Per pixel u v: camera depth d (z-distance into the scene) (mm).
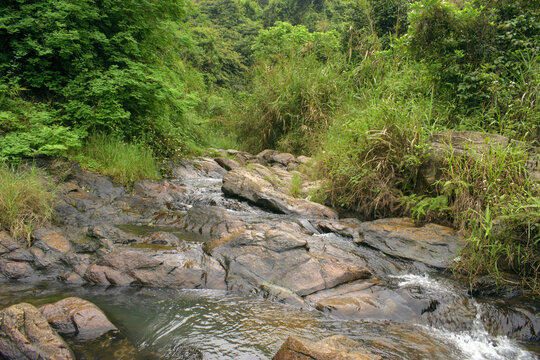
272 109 12117
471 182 4730
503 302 3447
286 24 21453
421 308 3322
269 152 11625
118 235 4555
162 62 9461
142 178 7152
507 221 3930
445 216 5004
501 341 2977
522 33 6156
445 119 6246
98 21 7723
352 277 3826
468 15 6137
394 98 7055
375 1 12680
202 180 8273
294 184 7125
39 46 6617
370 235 4934
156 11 8586
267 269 3885
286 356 2285
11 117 6145
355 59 11523
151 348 2607
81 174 6312
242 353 2584
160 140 8609
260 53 21625
